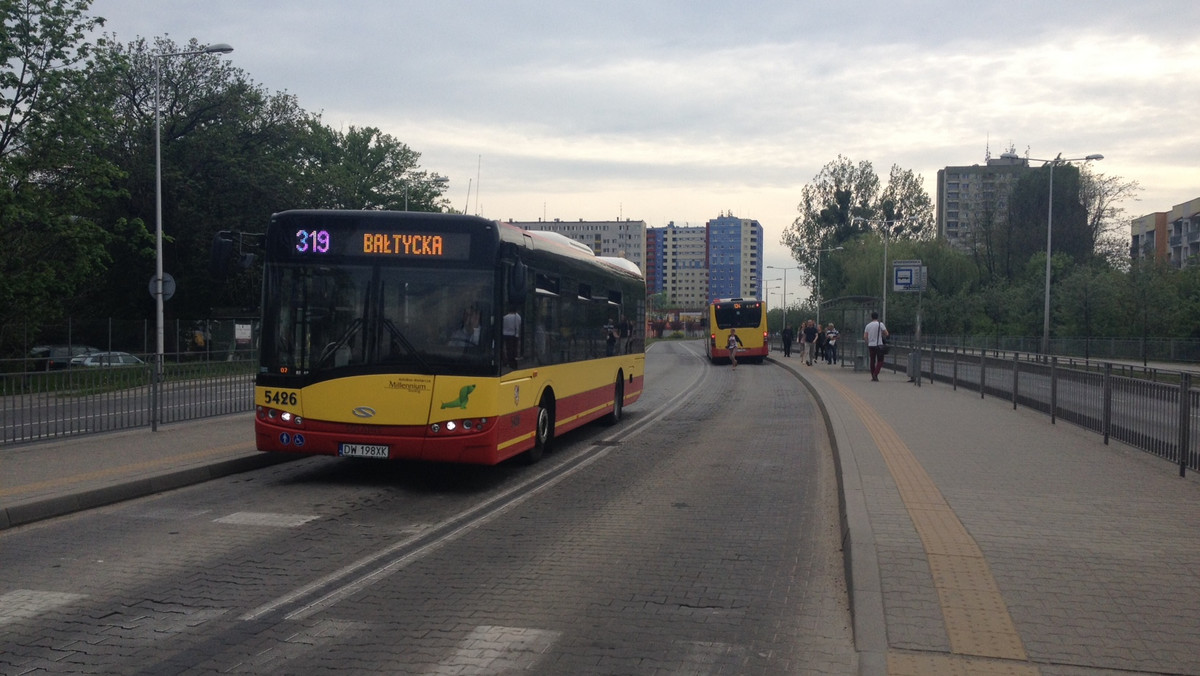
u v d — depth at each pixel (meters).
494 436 10.01
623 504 9.45
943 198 151.25
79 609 5.76
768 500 9.69
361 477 11.04
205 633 5.31
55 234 30.83
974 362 22.33
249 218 42.16
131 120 40.66
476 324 10.00
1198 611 5.38
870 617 5.25
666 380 33.19
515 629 5.41
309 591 6.19
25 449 11.74
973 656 4.70
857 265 71.88
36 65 29.98
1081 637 4.95
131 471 10.20
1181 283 47.66
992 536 7.10
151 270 42.44
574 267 13.70
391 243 10.05
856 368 34.78
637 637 5.28
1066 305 52.50
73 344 34.28
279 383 10.09
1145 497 8.68
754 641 5.22
